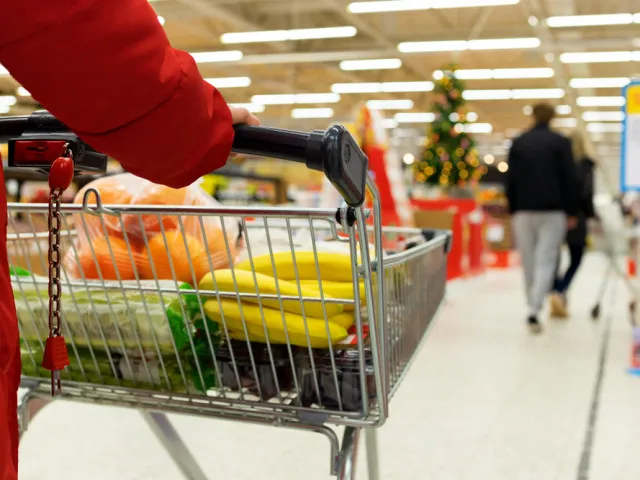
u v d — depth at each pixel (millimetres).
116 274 954
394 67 12805
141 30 528
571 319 4500
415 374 2873
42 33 491
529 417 2295
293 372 856
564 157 4027
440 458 1902
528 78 13688
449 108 6477
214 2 8836
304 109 18344
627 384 2752
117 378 963
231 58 11820
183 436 2064
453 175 6438
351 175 653
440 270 1351
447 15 9594
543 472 1818
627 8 8875
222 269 1004
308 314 871
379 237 774
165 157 596
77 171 750
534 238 4141
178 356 908
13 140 718
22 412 981
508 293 6078
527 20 9750
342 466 820
